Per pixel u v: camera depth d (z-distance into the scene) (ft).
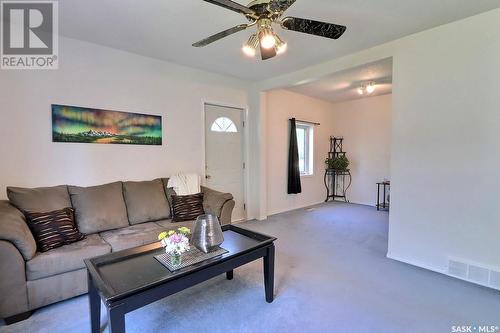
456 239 8.36
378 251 10.50
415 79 9.05
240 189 15.20
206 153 13.51
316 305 6.77
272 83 14.35
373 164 19.62
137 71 10.80
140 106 10.93
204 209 10.62
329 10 7.46
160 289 4.93
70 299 7.07
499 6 7.30
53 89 8.89
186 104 12.41
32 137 8.55
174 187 10.87
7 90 8.13
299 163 19.72
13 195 7.46
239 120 14.89
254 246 6.55
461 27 8.05
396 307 6.68
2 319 6.13
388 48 9.67
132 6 7.17
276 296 7.20
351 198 21.07
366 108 19.84
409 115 9.23
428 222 8.93
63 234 7.34
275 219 15.62
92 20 7.95
